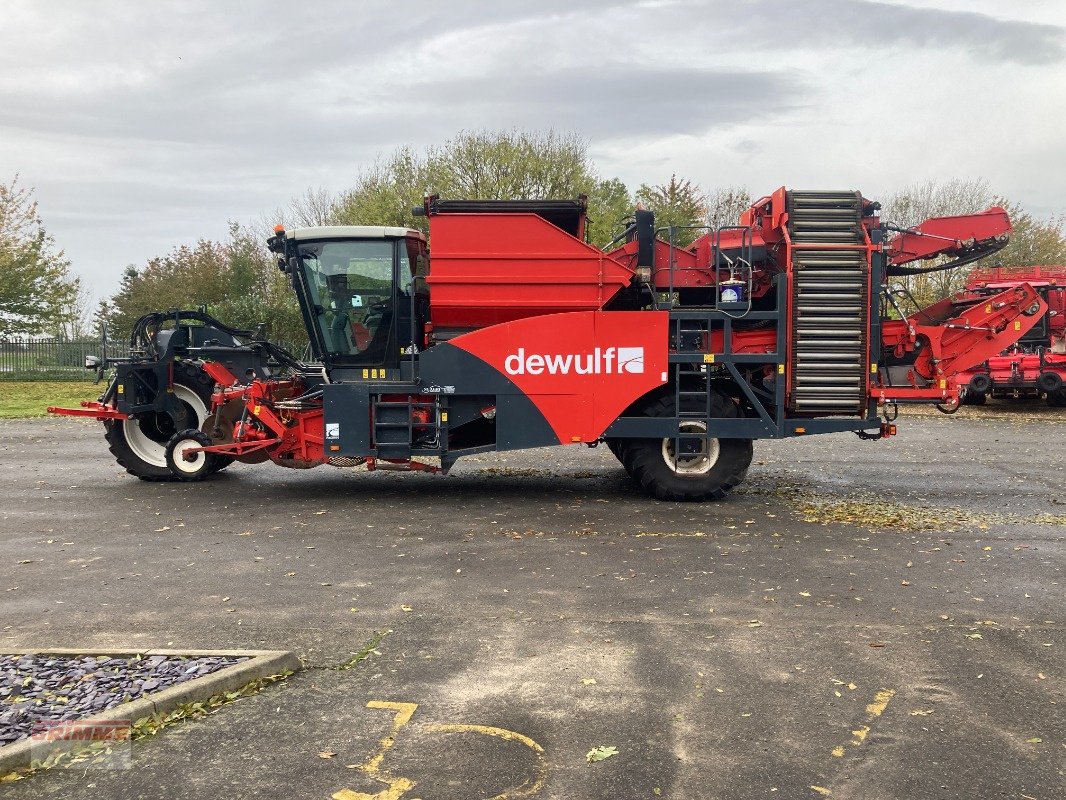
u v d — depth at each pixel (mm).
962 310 10070
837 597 5977
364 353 9562
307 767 3631
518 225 9031
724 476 9359
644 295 9594
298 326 31562
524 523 8352
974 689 4414
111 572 6648
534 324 9047
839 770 3604
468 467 12008
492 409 9289
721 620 5488
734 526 8219
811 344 9023
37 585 6301
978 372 22609
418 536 7832
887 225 9234
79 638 5164
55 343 35125
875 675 4590
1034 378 22125
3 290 34031
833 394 9094
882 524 8320
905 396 9172
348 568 6750
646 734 3912
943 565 6824
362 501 9508
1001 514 8859
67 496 9852
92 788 3482
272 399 9930
